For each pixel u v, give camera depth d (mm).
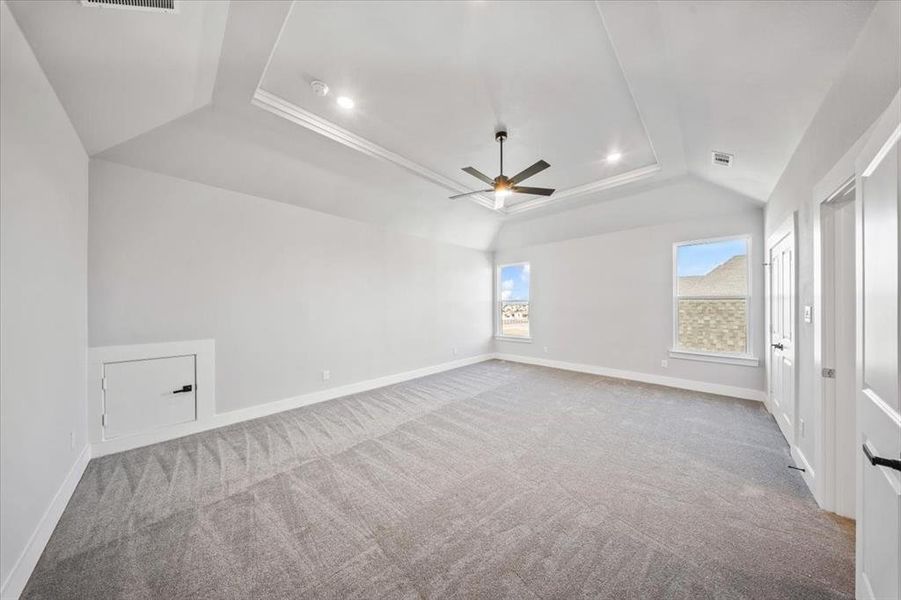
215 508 1967
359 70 2271
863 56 1418
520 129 3016
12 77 1427
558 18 1836
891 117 984
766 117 2215
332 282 4195
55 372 1888
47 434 1768
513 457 2582
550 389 4496
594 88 2434
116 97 2066
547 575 1475
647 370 4832
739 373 4055
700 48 1786
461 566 1530
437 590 1402
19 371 1486
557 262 5820
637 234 4914
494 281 6789
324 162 3459
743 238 4039
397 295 4984
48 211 1803
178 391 3012
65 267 2049
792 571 1483
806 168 2209
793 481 2213
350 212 4312
